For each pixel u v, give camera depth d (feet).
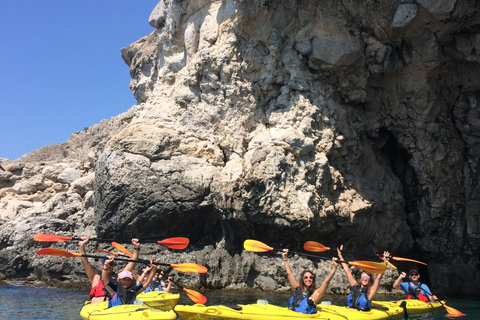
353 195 55.98
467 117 60.23
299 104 54.49
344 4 54.65
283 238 52.42
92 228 60.95
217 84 56.70
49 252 27.12
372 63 56.39
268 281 50.78
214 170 53.11
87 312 25.76
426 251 59.41
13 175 76.18
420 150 59.36
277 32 55.67
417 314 33.32
